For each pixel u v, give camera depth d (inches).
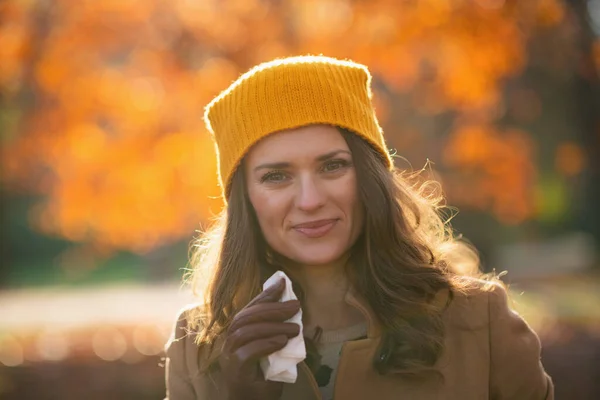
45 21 264.5
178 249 837.8
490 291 87.3
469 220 534.3
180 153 268.7
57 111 280.1
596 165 409.1
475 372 84.0
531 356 86.0
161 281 776.9
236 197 87.3
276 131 81.7
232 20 253.9
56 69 267.9
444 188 331.6
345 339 86.4
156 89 270.8
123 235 311.7
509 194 325.4
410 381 82.9
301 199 80.4
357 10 245.1
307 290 88.0
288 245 82.7
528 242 922.7
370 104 88.5
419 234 89.4
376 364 82.4
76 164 288.2
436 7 242.4
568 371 188.7
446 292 86.6
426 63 269.6
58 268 954.1
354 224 84.4
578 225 919.0
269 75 82.7
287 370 74.5
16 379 202.1
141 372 204.1
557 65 331.0
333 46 248.4
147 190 278.2
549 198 766.5
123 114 275.1
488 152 313.0
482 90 269.1
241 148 83.4
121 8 259.8
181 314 94.0
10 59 264.2
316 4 252.8
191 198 275.9
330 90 82.3
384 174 84.7
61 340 222.7
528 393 86.3
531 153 333.7
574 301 312.2
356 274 86.1
